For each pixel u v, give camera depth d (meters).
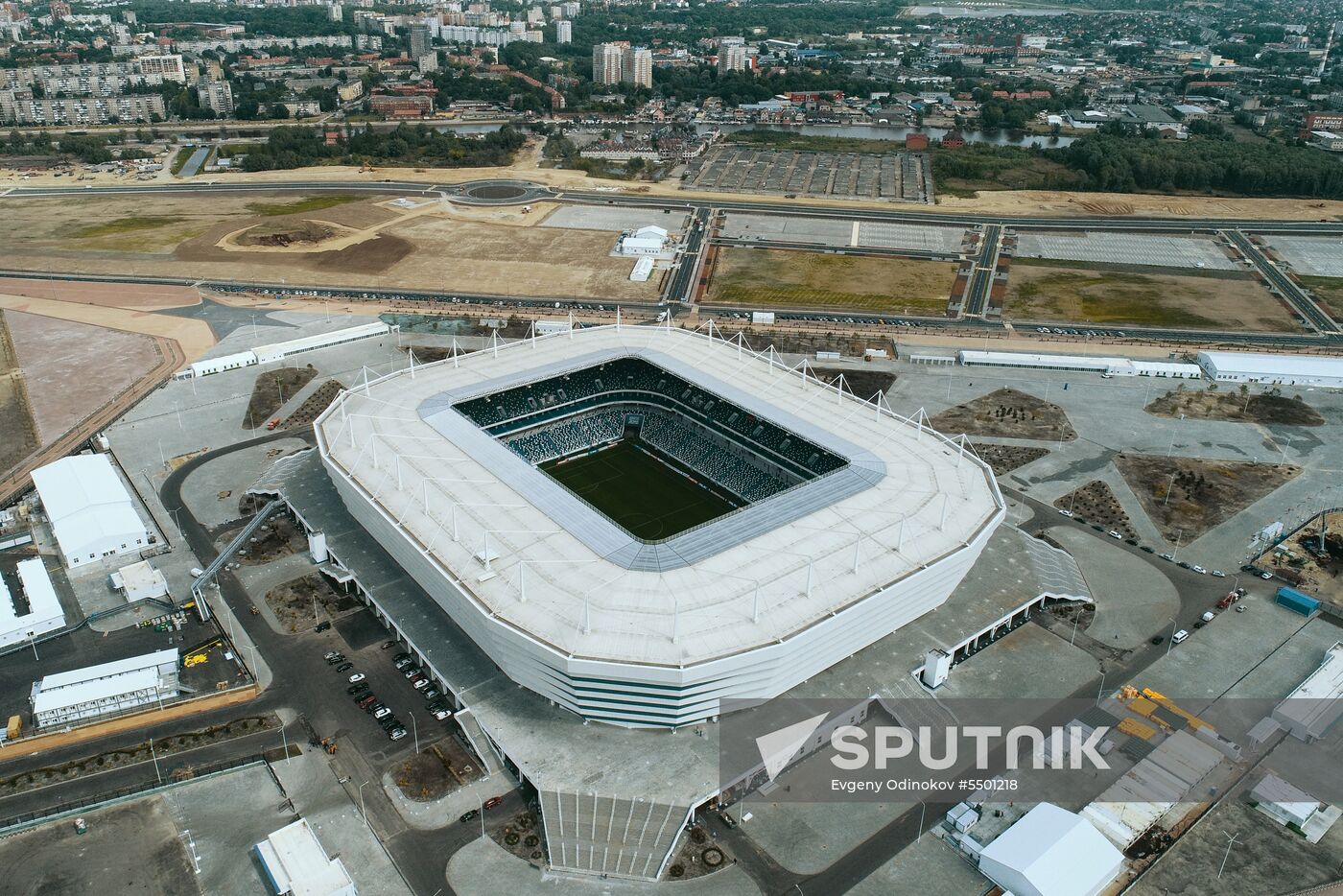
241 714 151.75
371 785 138.88
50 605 172.12
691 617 145.75
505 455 190.88
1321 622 177.88
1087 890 122.56
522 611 146.62
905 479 186.75
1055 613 178.75
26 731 147.88
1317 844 132.62
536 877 124.81
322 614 174.75
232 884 124.00
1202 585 188.00
